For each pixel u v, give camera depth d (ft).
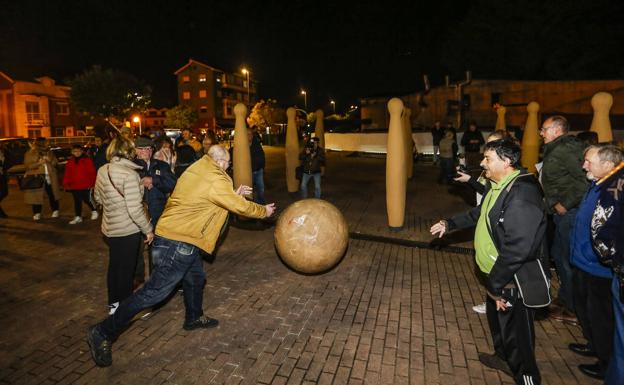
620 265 9.81
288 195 41.34
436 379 12.03
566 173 14.39
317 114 57.06
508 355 11.07
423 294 17.85
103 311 16.39
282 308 16.42
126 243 15.02
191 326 14.67
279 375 12.17
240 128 28.14
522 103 83.51
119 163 14.32
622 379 9.71
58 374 12.29
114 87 167.32
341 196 40.75
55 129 162.61
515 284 10.52
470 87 86.48
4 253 23.39
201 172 12.92
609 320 11.51
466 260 22.33
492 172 10.68
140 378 12.05
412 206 35.81
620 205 9.98
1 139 65.41
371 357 13.10
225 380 11.93
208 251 13.37
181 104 236.02
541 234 9.94
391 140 26.68
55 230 28.50
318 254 17.31
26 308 16.62
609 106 21.56
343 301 17.10
